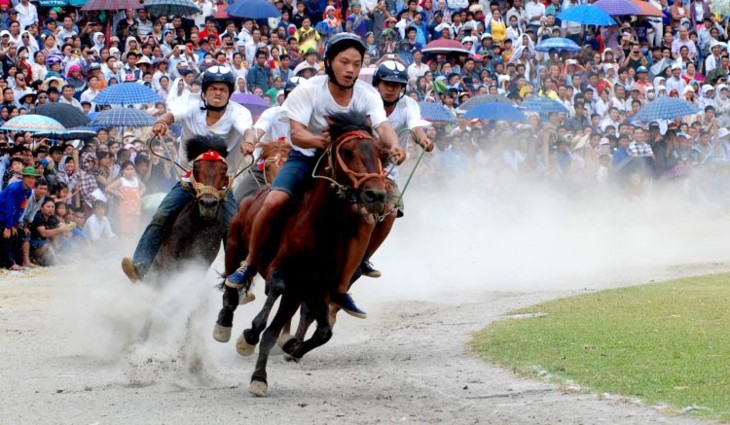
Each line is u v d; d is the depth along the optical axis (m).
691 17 34.88
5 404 9.71
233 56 27.22
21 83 23.77
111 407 9.55
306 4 30.17
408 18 30.45
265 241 10.15
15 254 20.02
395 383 10.48
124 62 25.94
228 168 12.54
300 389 10.27
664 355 10.98
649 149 28.17
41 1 26.86
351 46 10.16
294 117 10.21
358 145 9.44
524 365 10.90
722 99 31.70
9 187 19.86
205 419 9.02
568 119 28.80
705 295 15.49
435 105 25.61
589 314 13.87
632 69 31.47
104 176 21.61
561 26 32.56
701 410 8.84
